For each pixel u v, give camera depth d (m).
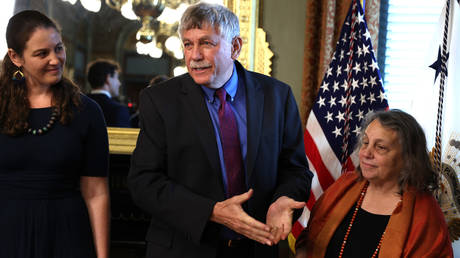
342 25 2.73
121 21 2.73
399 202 1.61
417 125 1.64
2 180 1.50
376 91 2.46
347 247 1.62
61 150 1.53
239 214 1.35
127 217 2.66
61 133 1.54
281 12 2.85
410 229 1.55
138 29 2.73
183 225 1.42
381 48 3.00
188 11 1.47
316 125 2.55
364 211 1.66
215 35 1.44
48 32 1.47
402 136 1.60
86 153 1.64
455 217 2.29
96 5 2.73
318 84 2.77
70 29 2.72
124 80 2.74
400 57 2.99
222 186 1.52
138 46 2.74
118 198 2.66
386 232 1.56
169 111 1.54
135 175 1.53
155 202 1.46
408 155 1.60
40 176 1.50
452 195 2.31
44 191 1.50
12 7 2.74
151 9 2.73
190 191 1.47
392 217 1.58
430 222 1.55
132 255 2.67
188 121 1.54
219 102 1.57
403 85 2.99
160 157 1.55
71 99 1.58
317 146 2.53
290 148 1.68
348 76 2.53
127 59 2.74
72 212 1.55
